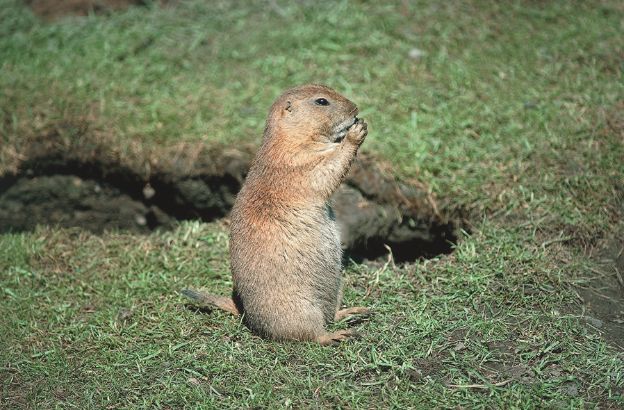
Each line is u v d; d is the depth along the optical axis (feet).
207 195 32.27
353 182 30.17
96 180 33.22
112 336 23.48
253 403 20.29
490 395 20.03
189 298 25.00
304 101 23.17
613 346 21.95
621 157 29.07
